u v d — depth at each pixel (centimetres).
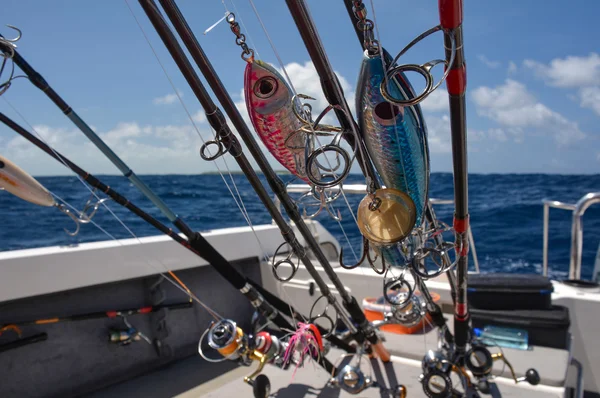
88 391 228
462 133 75
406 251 92
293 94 84
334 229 681
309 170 77
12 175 132
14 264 200
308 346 150
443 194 1639
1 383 204
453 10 57
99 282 225
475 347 147
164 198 2309
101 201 165
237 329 147
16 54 136
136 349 245
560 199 1950
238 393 164
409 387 165
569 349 193
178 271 262
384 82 67
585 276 826
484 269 877
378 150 80
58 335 221
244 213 141
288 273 285
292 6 66
